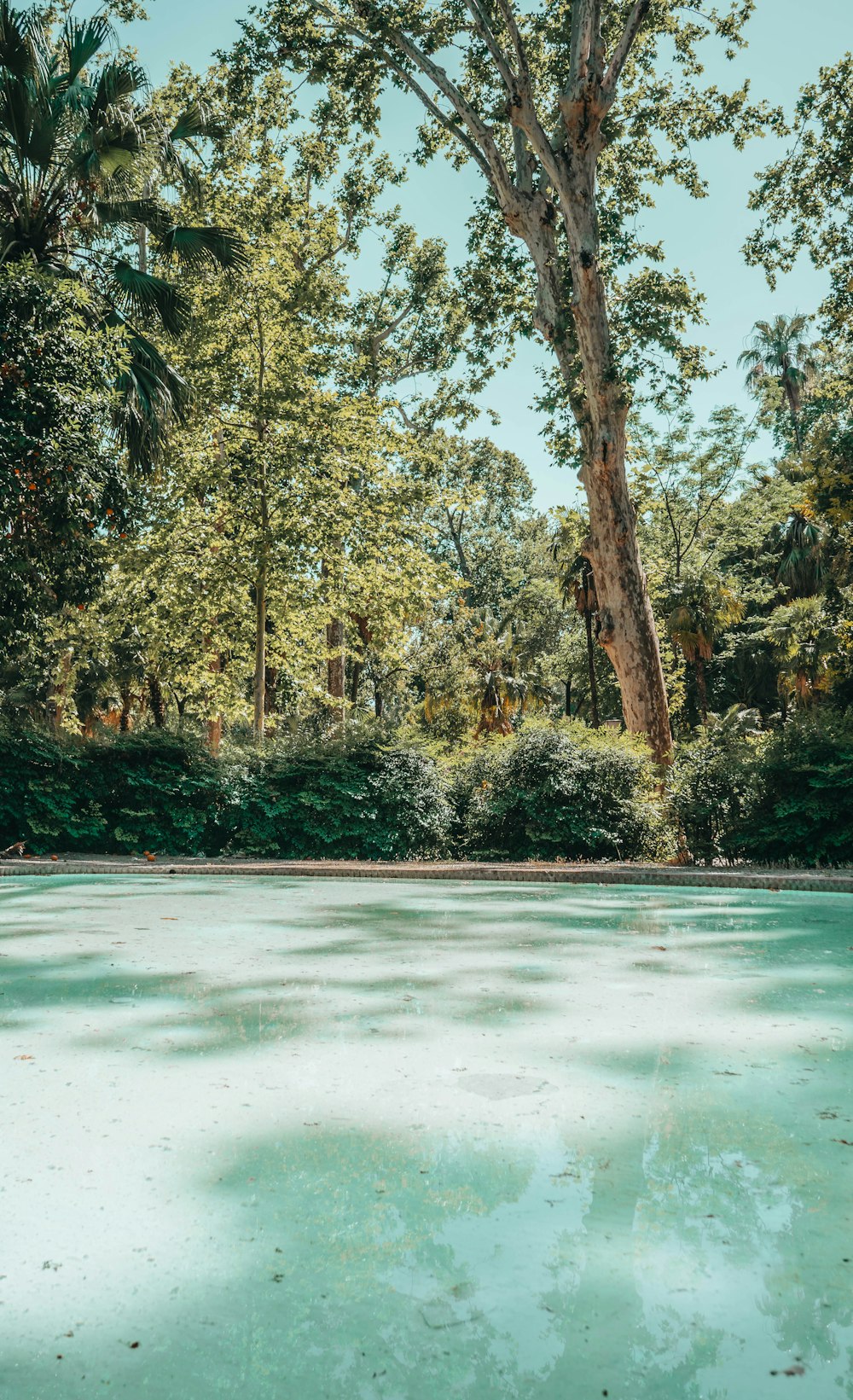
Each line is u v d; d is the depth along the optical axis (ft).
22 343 39.34
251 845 44.45
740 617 95.55
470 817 43.65
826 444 59.77
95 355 43.09
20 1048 10.47
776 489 100.07
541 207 57.41
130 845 42.98
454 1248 5.85
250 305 62.23
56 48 51.65
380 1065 9.82
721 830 39.65
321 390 66.95
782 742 38.55
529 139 54.54
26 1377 4.53
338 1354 4.73
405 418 98.17
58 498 41.47
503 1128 7.95
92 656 89.61
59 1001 12.90
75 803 42.86
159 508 65.21
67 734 43.86
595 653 115.34
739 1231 6.06
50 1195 6.64
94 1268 5.64
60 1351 4.77
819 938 19.39
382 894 28.81
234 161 69.36
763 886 30.17
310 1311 5.16
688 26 61.41
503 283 68.18
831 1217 6.27
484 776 44.78
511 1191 6.68
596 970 15.42
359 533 67.31
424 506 73.97
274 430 62.34
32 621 47.60
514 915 23.25
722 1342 4.82
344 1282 5.44
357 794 42.55
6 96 46.62
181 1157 7.31
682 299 57.52
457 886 31.76
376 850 43.78
